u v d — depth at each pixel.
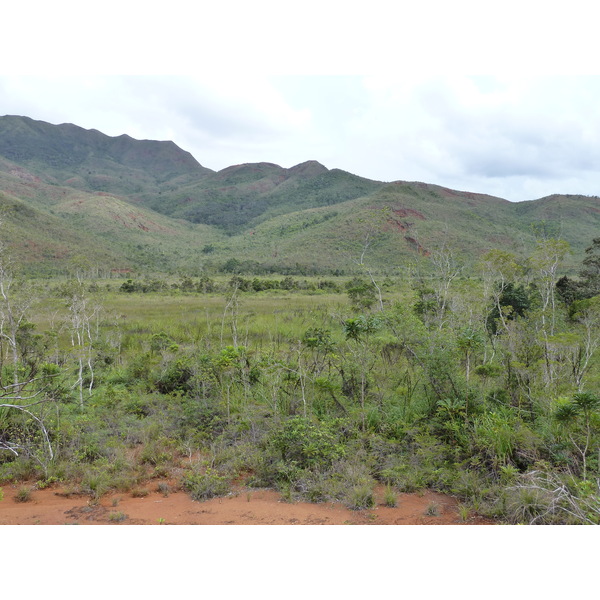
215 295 39.25
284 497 4.94
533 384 7.09
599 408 5.50
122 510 4.62
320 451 5.59
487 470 5.30
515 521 4.30
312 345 8.23
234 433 6.70
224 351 8.97
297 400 7.70
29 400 6.83
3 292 8.86
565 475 4.77
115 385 9.66
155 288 46.38
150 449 6.13
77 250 93.00
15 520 4.34
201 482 5.18
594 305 9.35
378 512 4.55
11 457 5.93
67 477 5.43
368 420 6.75
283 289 45.69
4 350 9.36
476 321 10.80
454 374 7.28
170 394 8.94
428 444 5.81
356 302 17.98
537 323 8.76
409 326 7.96
